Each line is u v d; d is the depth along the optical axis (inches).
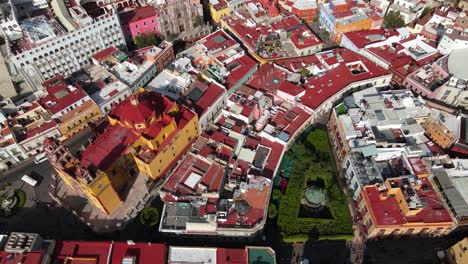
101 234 4252.0
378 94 5093.5
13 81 5546.3
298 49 5959.6
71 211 4458.7
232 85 5378.9
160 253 3772.1
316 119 5393.7
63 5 5856.3
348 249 4205.2
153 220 4333.2
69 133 5083.7
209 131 4867.1
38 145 4931.1
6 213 4478.3
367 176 4291.3
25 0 6077.8
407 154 4453.7
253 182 4266.7
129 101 4293.8
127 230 4328.3
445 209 4087.1
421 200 4116.6
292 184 4616.1
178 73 5315.0
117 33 6013.8
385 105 4931.1
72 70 5890.8
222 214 4013.3
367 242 4237.2
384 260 4114.2
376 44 5969.5
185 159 4581.7
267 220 4384.8
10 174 4872.0
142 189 4594.0
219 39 5920.3
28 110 4955.7
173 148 4527.6
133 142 4271.7
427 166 4416.8
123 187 4603.8
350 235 4217.5
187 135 4697.3
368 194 4158.5
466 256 3735.2
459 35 5634.8
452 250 3966.5
